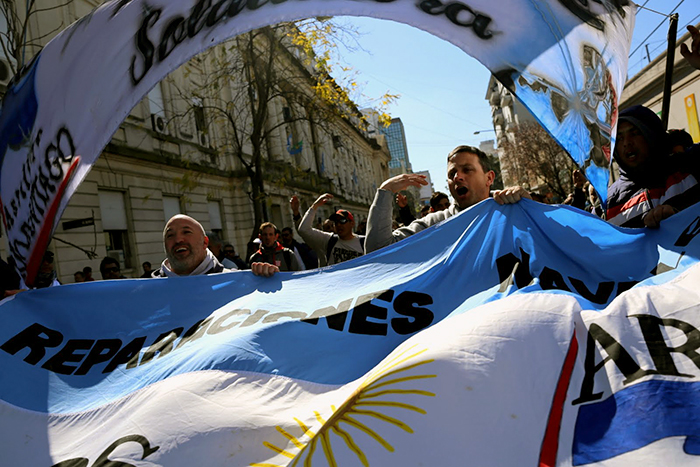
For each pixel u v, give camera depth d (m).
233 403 1.83
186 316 2.52
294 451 1.60
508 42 2.18
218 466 1.59
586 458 1.30
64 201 2.60
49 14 10.55
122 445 1.69
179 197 15.20
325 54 12.93
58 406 2.15
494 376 1.50
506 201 2.50
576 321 1.68
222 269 3.24
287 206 23.11
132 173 13.14
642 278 2.16
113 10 2.45
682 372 1.46
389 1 2.26
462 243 2.47
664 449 1.26
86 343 2.48
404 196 6.24
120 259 12.52
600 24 2.14
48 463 1.88
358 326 2.25
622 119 2.76
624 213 2.89
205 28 2.38
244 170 18.27
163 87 14.95
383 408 1.48
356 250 4.95
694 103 13.88
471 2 2.17
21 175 2.77
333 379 2.02
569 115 2.12
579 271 2.25
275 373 2.01
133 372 2.22
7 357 2.41
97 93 2.52
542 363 1.55
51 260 4.61
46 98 2.65
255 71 13.27
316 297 2.45
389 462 1.36
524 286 2.23
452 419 1.42
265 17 2.37
